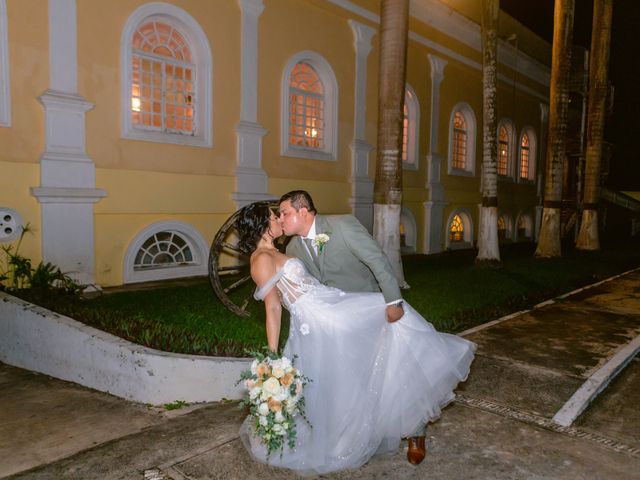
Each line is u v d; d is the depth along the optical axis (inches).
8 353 220.7
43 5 292.0
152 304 268.8
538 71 818.8
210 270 250.4
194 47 368.2
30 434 147.1
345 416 119.2
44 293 249.4
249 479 120.3
